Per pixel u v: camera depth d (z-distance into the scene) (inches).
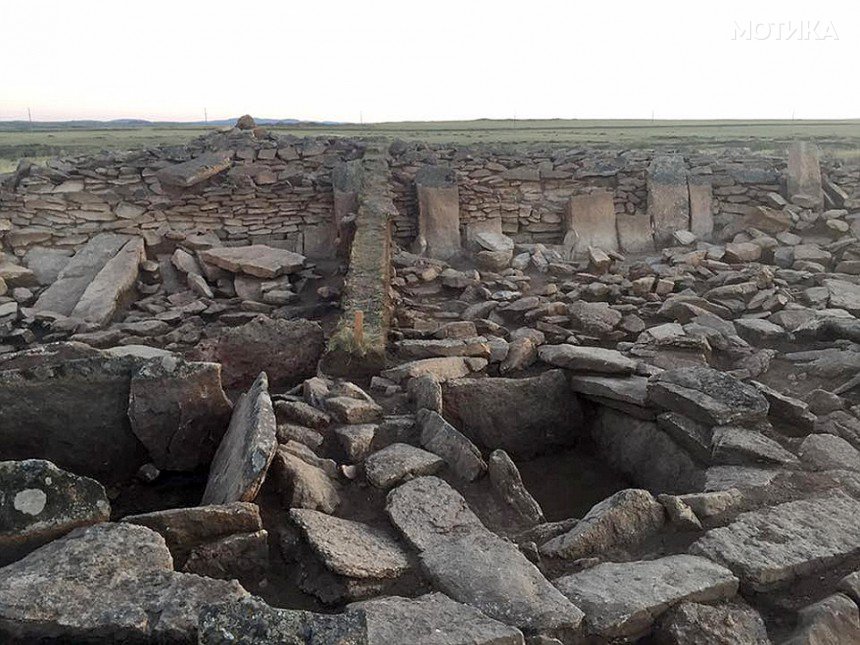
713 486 197.8
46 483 147.5
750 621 142.6
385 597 148.1
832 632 138.2
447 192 526.9
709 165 575.2
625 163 579.5
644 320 361.7
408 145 588.1
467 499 198.4
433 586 152.5
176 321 391.9
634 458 249.0
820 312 352.5
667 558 161.3
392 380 270.7
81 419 211.9
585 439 279.1
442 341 308.2
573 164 574.9
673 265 450.0
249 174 526.3
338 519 175.3
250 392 216.2
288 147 559.5
